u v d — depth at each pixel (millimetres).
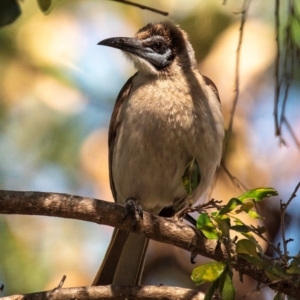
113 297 8336
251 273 7559
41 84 12766
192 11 12625
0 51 12641
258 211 10117
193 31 12523
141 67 10602
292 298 7266
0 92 12656
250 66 12219
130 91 10562
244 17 9617
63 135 12719
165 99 9945
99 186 12641
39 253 11961
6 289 11625
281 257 7059
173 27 10891
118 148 10297
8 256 11797
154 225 8328
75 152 12703
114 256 10055
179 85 10086
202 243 8289
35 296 8242
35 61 12789
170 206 10844
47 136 12672
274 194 7465
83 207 8148
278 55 9141
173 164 10023
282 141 9359
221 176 11711
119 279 9938
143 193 10469
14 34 12727
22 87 12695
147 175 10172
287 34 9336
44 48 12891
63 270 11922
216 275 6852
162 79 10297
